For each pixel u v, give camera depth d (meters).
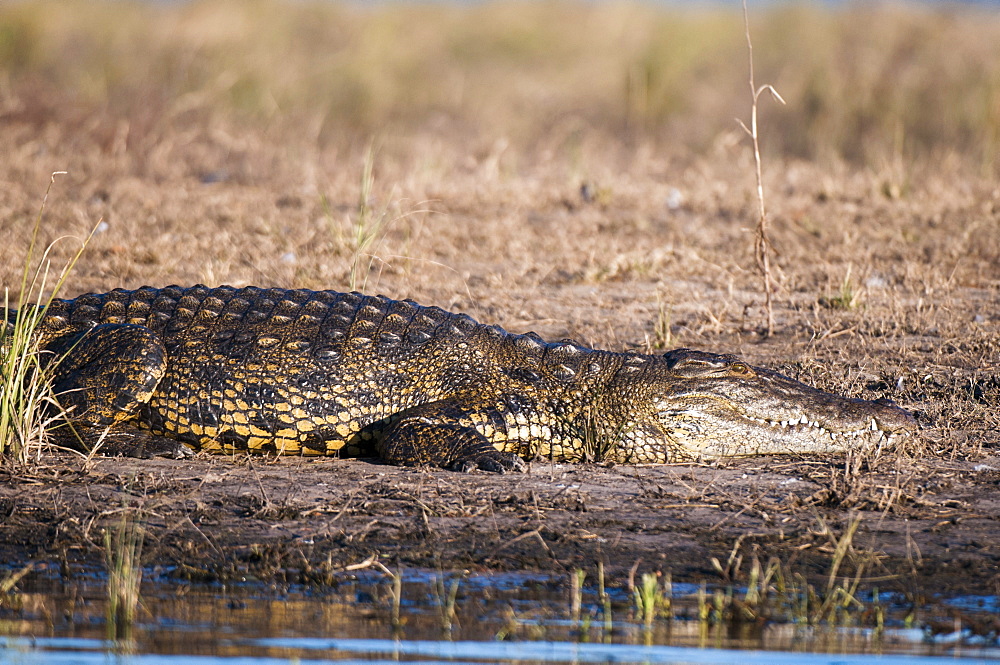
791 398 25.19
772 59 79.12
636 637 16.34
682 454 25.23
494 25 87.50
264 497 21.50
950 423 26.50
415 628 16.59
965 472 23.59
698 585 18.48
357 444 25.17
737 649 15.96
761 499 22.12
